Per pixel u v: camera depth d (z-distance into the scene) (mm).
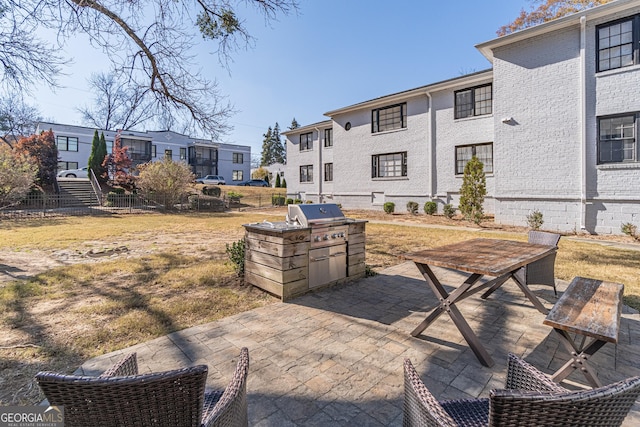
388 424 1883
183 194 19453
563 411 994
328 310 3680
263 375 2383
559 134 9688
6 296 4020
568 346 2109
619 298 2430
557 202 9797
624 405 1060
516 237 8508
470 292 2977
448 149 13750
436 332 3121
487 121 12570
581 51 9148
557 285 4512
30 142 19438
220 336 3025
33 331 3096
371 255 6602
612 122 8914
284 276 3953
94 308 3656
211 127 7367
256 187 32781
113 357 2639
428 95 14203
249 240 4477
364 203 17078
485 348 2807
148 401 1090
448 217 12844
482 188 11102
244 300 3979
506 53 10633
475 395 2154
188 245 7707
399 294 4230
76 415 1101
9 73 5316
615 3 8367
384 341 2932
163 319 3391
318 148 20188
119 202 18594
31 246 7543
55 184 20078
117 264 5613
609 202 8953
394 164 15859
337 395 2150
